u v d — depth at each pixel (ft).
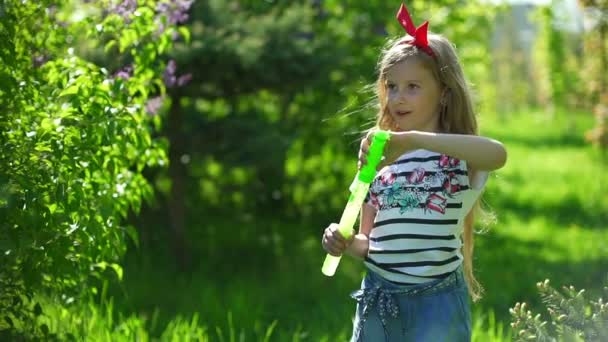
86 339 12.59
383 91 10.08
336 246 9.11
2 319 10.07
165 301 18.63
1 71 10.42
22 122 10.17
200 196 27.02
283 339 15.72
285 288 20.45
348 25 26.40
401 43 9.57
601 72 44.39
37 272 9.75
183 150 21.34
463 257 10.17
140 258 22.38
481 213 10.57
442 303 9.14
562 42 66.18
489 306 18.67
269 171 23.95
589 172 43.14
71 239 9.94
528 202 35.22
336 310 18.13
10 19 10.59
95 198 10.84
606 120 45.73
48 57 11.81
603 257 24.18
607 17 34.45
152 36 12.91
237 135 21.42
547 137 64.18
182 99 20.98
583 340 9.18
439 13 30.40
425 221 9.08
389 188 9.29
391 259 9.23
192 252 23.47
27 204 9.38
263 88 20.61
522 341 9.56
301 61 20.52
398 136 8.75
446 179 9.11
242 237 25.99
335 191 29.09
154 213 24.03
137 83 12.42
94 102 10.39
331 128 26.20
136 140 11.54
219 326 16.56
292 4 23.11
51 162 9.93
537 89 91.61
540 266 23.18
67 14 12.78
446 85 9.56
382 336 9.43
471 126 9.67
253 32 20.08
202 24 19.48
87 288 12.28
